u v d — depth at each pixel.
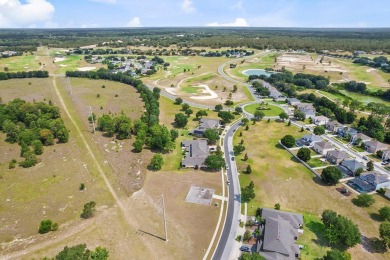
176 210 91.81
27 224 84.50
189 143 135.38
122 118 148.62
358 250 77.44
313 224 86.81
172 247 77.38
